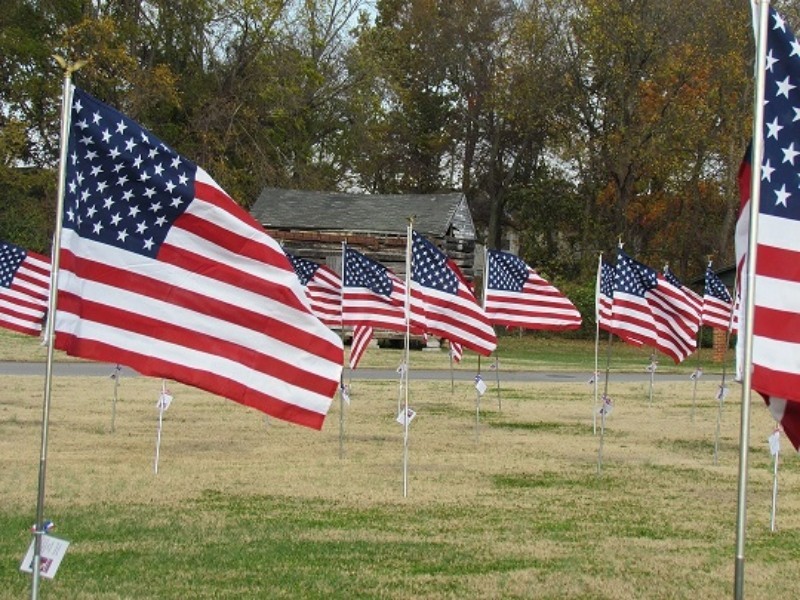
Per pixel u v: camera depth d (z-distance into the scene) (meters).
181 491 11.84
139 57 45.22
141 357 7.55
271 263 7.77
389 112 59.19
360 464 14.17
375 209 41.44
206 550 9.21
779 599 8.26
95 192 7.52
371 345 39.34
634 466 14.84
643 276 17.34
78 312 7.46
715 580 8.73
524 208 58.22
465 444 16.47
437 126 61.47
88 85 42.03
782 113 6.72
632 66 47.72
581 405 22.91
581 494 12.53
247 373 7.72
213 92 46.56
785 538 10.51
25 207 41.50
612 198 54.75
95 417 18.00
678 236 55.94
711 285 22.22
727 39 47.59
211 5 45.06
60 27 43.53
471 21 57.94
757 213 6.38
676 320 17.91
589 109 50.25
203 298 7.68
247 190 46.22
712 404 24.27
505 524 10.70
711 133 48.81
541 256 57.72
